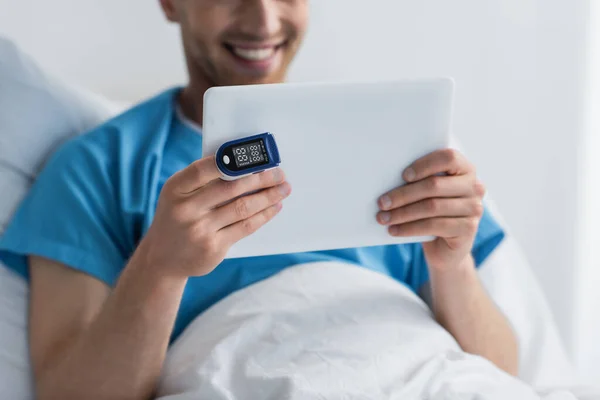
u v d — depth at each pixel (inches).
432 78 36.4
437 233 40.8
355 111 35.8
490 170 76.7
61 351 40.6
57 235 43.5
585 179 78.3
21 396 41.8
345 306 41.9
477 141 75.9
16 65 51.6
